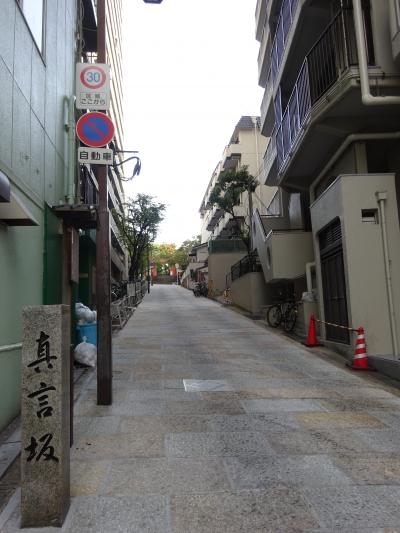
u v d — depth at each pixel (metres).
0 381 5.28
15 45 5.89
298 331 14.02
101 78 7.02
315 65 10.76
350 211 9.37
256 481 4.02
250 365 9.23
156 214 35.28
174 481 4.02
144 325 16.20
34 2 6.95
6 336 5.50
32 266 6.75
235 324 16.67
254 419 5.79
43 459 3.29
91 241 14.92
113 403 6.48
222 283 35.00
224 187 26.94
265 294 20.83
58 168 8.69
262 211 30.42
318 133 11.05
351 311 9.18
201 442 4.98
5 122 5.47
